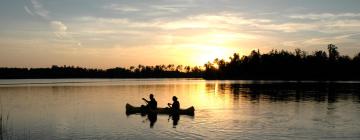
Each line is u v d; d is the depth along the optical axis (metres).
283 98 52.97
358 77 157.12
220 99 52.31
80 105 42.72
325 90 73.50
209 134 23.66
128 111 35.69
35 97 55.97
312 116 32.19
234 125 27.16
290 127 26.12
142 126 26.92
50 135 23.55
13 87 93.06
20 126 27.09
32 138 22.67
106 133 24.12
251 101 48.22
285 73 173.00
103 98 54.09
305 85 99.81
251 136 22.92
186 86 100.50
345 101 47.34
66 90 77.50
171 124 27.83
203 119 30.44
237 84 112.69
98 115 33.28
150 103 34.91
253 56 189.88
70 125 27.47
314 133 23.80
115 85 108.44
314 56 168.88
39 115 33.41
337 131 24.48
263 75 181.12
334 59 164.62
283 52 179.25
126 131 24.86
